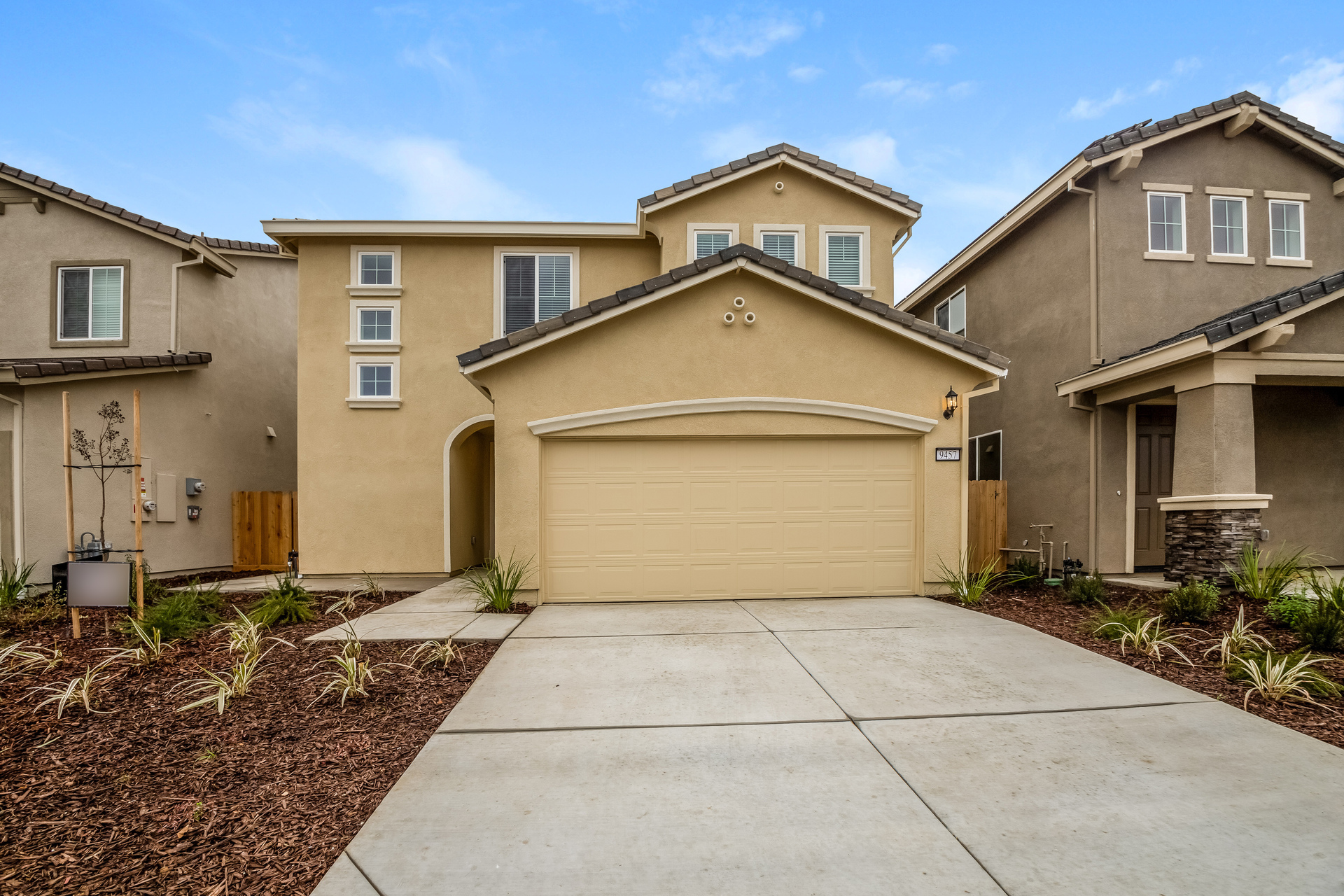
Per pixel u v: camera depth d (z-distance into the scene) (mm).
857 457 8672
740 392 8500
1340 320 8102
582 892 2723
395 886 2750
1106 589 8641
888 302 11227
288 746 4047
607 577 8445
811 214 11227
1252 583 7316
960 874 2818
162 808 3312
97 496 10250
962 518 8625
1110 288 9984
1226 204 10383
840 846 3029
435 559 10781
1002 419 12555
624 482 8477
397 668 5543
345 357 10867
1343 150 10234
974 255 13078
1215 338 7660
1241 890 2707
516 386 8305
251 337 13508
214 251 12273
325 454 10758
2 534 9406
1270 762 3799
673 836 3105
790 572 8586
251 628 6160
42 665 5500
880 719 4465
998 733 4230
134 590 8055
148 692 4895
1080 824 3191
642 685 5141
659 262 11453
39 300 11398
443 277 11047
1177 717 4449
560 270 11305
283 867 2863
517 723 4414
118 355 11430
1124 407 10047
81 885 2717
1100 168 10008
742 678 5312
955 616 7457
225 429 12688
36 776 3625
